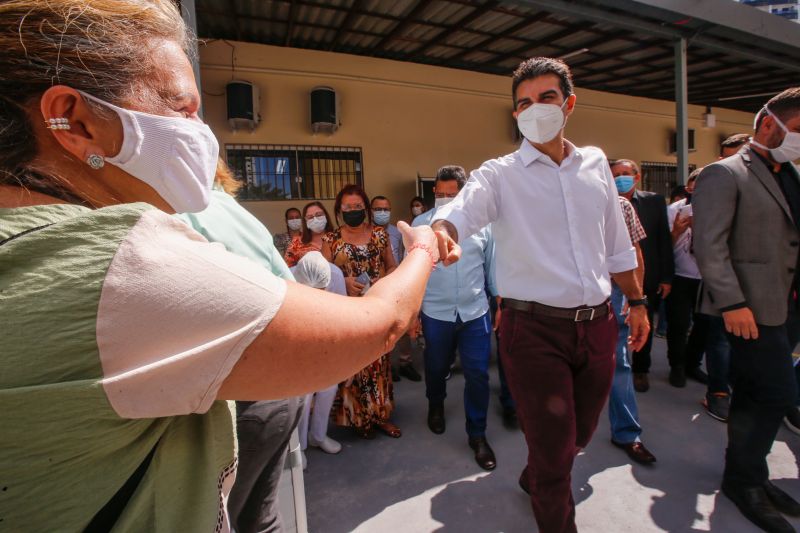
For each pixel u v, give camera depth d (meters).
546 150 1.67
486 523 2.08
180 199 0.66
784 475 2.35
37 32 0.50
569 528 1.62
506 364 1.69
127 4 0.58
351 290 3.00
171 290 0.45
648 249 3.30
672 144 8.82
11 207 0.50
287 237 5.36
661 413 3.08
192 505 0.56
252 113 5.43
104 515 0.50
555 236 1.61
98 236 0.46
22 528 0.45
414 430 2.95
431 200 6.68
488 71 6.91
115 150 0.58
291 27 5.09
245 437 1.24
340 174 6.19
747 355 1.98
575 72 6.89
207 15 4.82
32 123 0.53
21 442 0.43
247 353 0.48
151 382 0.45
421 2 4.59
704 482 2.31
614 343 1.71
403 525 2.09
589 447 2.65
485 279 2.84
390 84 6.37
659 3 4.37
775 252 1.88
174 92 0.63
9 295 0.42
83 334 0.43
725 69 6.84
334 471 2.52
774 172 1.98
